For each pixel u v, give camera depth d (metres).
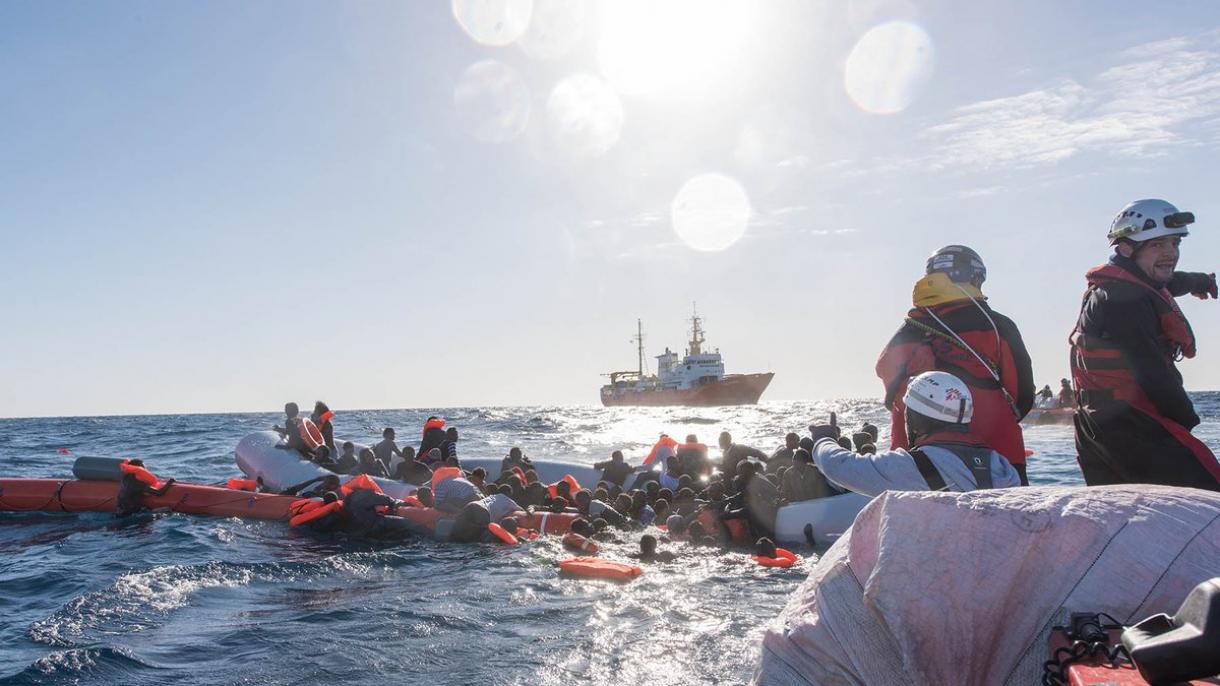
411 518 10.23
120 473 12.05
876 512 2.07
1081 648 1.63
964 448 3.45
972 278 4.05
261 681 4.85
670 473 12.43
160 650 5.47
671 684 4.67
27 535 10.44
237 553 9.13
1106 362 3.53
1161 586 1.75
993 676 1.86
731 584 7.41
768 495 9.68
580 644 5.49
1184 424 3.45
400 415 101.88
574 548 9.27
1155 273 3.58
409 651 5.40
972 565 1.90
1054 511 1.90
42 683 4.85
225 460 22.98
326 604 6.73
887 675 1.98
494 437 38.03
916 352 3.98
